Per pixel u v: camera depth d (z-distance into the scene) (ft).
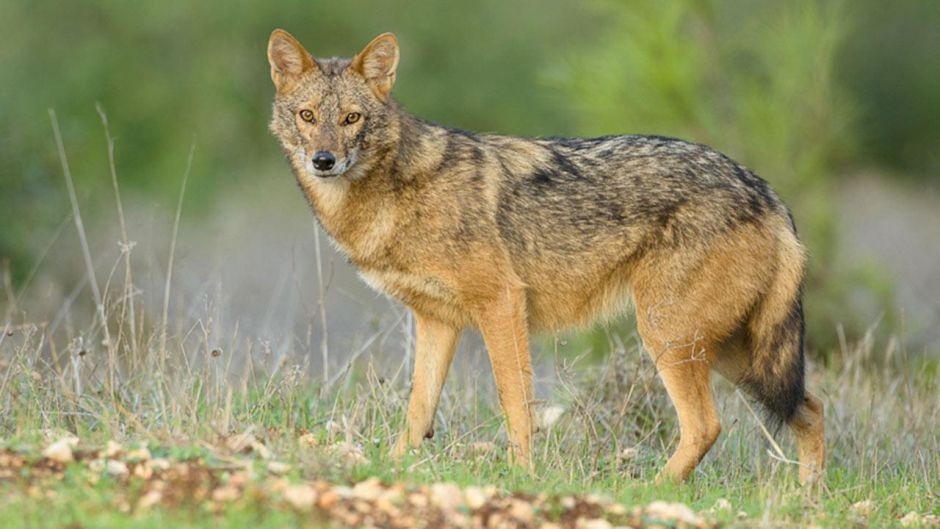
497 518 26.53
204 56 101.19
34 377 35.04
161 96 99.30
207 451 29.27
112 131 96.12
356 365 46.57
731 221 36.58
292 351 45.37
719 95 53.01
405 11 104.88
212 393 36.32
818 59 53.11
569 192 36.86
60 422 33.96
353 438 35.24
